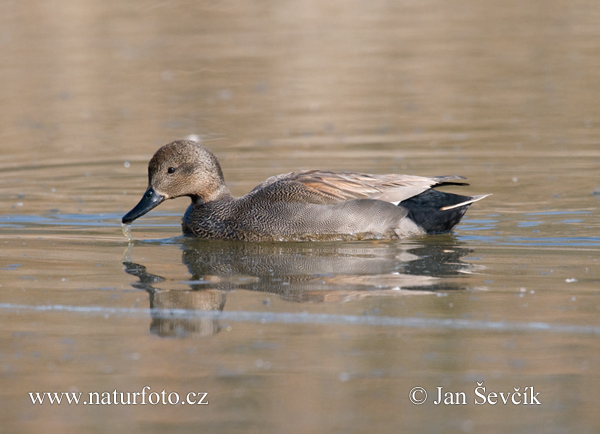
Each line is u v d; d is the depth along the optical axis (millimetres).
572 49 30125
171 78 27141
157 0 35969
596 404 7500
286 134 21109
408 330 9148
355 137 20625
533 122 21656
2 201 15938
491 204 15062
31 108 24016
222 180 13938
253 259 12203
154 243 13297
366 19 35406
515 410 7438
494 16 36125
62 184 17250
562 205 14852
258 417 7406
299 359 8516
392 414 7414
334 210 12984
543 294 10211
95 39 31078
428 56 29625
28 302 10391
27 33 31516
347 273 11328
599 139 19797
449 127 21406
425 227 13156
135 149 20016
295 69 28000
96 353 8812
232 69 28016
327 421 7316
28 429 7426
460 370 8164
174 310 10031
